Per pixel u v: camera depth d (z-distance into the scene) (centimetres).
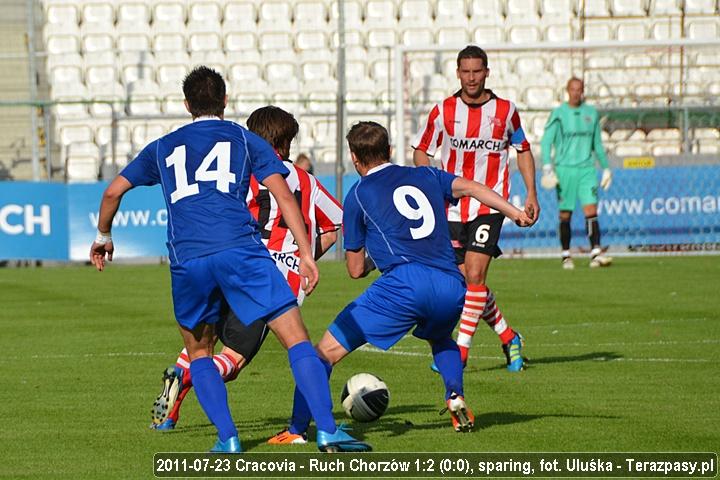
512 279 5581
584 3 8381
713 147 7575
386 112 7625
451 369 2188
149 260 7194
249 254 1912
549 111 7319
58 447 2119
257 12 8612
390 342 2119
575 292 4950
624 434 2155
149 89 8050
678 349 3350
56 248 6744
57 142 7969
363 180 2184
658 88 7950
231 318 2205
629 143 7612
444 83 8081
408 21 8500
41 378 2978
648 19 8350
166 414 2266
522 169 3109
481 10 8569
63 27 8494
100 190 6788
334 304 4672
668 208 7000
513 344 3016
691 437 2117
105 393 2739
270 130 2372
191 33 8519
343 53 6744
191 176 1953
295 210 1948
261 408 2523
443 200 2178
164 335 3831
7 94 8400
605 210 7000
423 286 2092
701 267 6116
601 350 3359
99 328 4038
